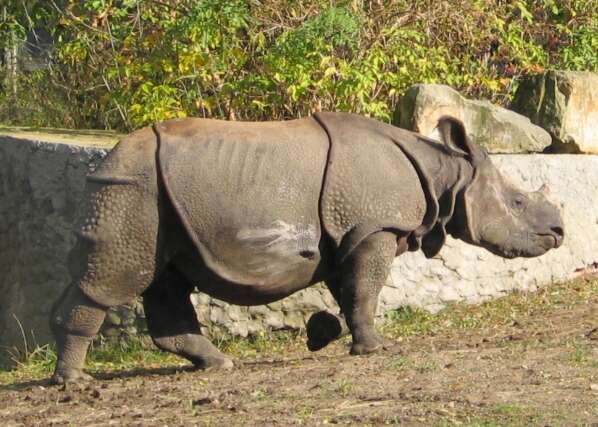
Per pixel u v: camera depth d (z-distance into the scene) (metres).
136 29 39.22
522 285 32.47
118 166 23.00
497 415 19.44
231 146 23.30
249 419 19.73
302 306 29.27
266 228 23.17
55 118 46.66
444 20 38.69
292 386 21.97
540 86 34.88
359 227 23.66
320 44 34.97
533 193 25.55
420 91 32.28
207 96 37.78
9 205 32.53
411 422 19.20
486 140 32.81
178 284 24.50
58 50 43.06
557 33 42.69
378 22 37.22
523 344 25.20
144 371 25.86
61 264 30.48
